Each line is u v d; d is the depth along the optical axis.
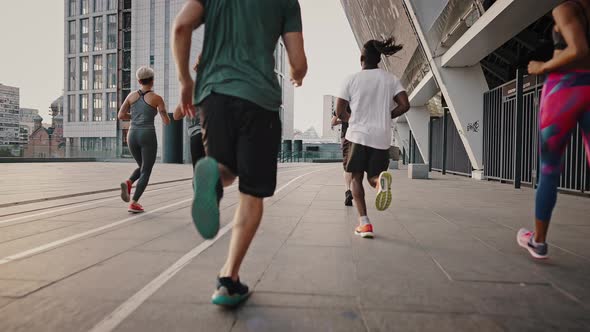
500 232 3.95
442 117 19.22
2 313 1.85
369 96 3.75
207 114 1.96
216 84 1.94
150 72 5.07
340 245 3.34
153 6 73.69
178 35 1.89
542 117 2.69
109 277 2.41
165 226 4.14
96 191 7.57
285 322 1.77
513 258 2.94
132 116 5.08
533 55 2.74
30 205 5.71
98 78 82.44
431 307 1.97
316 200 6.67
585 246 3.36
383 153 3.76
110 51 80.31
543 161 2.78
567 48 2.32
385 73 3.80
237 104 1.91
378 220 4.66
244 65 1.95
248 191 1.95
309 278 2.42
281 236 3.70
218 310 1.90
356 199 3.78
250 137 1.93
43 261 2.77
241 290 2.02
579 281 2.40
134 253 3.01
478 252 3.12
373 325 1.75
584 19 2.29
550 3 7.69
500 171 11.53
